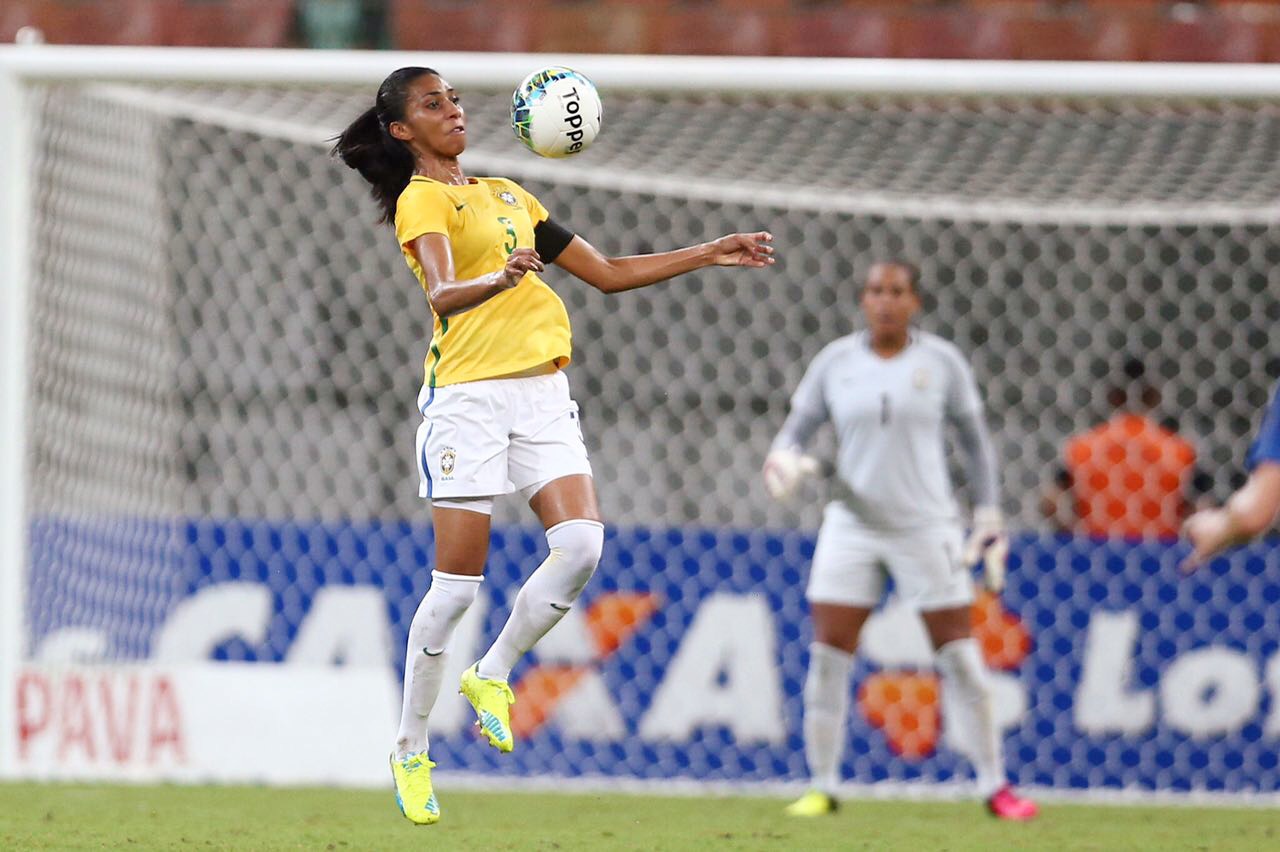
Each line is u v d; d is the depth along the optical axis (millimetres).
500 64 26094
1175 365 30516
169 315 30688
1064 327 31031
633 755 26031
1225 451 29875
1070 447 27844
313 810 21203
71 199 28625
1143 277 30656
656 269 15781
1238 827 21188
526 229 15281
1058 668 26016
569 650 26172
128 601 26469
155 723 25844
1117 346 30906
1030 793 25812
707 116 28281
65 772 25609
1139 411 29344
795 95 26078
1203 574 26000
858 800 24641
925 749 25875
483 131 28359
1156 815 22828
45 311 28234
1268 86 25500
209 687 25969
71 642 26484
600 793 25125
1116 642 26031
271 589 26266
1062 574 26172
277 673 26016
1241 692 25812
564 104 15156
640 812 21984
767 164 29578
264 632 26219
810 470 21938
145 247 30172
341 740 25797
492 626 26172
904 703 25922
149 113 30094
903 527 21672
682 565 26281
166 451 30453
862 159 28906
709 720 26062
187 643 26234
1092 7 38312
